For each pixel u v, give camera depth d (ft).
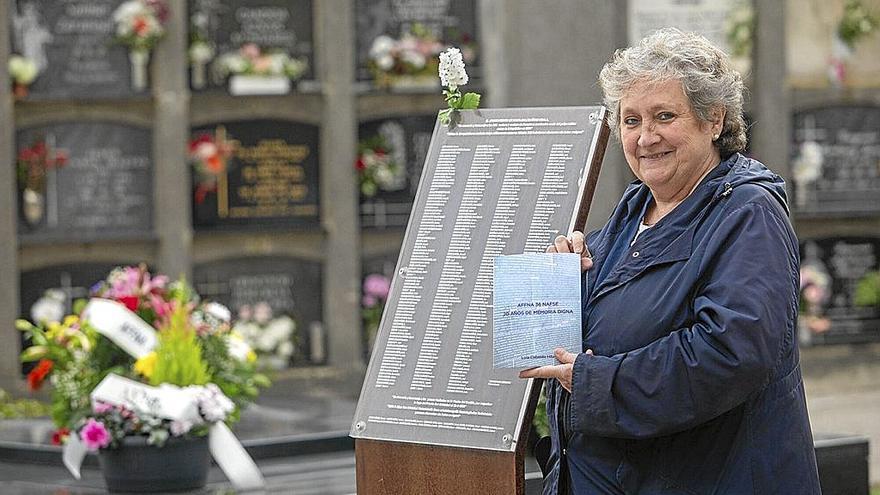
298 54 27.61
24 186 26.04
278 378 26.68
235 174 27.12
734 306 7.70
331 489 14.48
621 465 8.29
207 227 27.02
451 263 9.24
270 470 15.85
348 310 27.30
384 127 27.71
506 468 8.56
